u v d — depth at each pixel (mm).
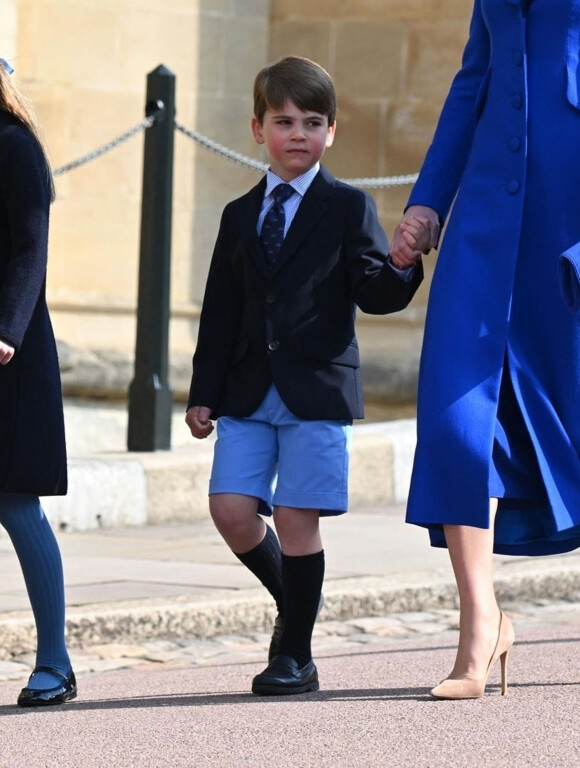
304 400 16219
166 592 22062
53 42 41250
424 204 15664
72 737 14445
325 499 16250
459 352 14891
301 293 16484
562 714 14609
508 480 14977
